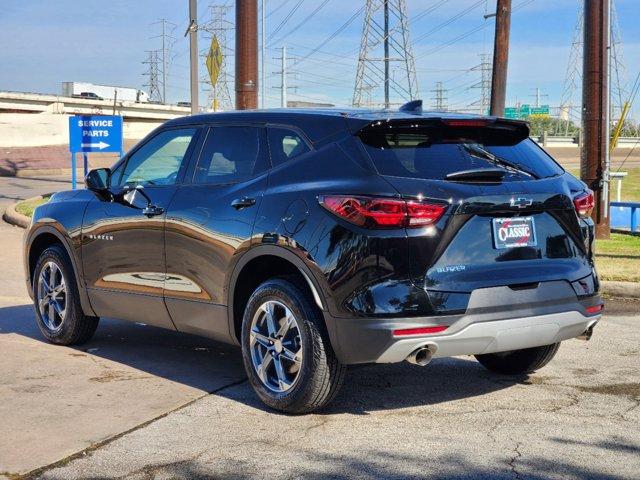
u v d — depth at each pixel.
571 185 5.41
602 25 13.91
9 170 37.34
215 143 5.91
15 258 12.51
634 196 28.25
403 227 4.67
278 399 5.15
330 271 4.79
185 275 5.82
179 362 6.50
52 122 51.56
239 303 5.57
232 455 4.49
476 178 4.90
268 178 5.38
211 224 5.57
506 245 4.93
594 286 5.32
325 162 5.09
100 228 6.48
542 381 6.03
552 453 4.53
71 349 6.91
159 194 6.08
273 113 5.63
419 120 5.04
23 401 5.41
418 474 4.22
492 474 4.22
